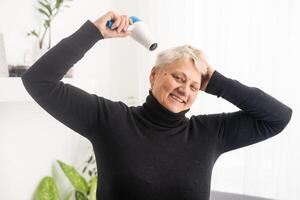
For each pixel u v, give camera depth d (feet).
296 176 6.40
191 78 3.12
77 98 2.90
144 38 3.11
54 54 2.73
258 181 6.67
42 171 6.27
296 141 6.36
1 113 5.45
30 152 6.00
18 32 5.44
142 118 3.14
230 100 3.33
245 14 6.61
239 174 6.94
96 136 3.05
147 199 2.96
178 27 7.23
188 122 3.35
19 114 5.75
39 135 6.16
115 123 3.05
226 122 3.41
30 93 2.76
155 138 3.08
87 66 7.18
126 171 2.96
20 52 5.47
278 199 6.52
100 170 3.10
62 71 2.76
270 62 6.47
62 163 6.40
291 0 6.19
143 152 3.02
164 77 3.14
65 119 2.91
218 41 6.85
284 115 3.34
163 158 3.05
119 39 8.05
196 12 7.10
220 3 6.78
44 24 5.74
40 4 5.81
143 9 7.57
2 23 5.18
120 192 2.97
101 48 7.59
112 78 8.05
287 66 6.33
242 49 6.68
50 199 6.04
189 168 3.10
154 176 2.99
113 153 3.00
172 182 3.03
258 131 3.41
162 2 7.35
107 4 7.78
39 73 2.69
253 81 6.58
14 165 5.72
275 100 3.34
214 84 3.31
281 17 6.31
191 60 3.16
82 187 6.51
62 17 6.35
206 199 3.18
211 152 3.25
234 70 6.77
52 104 2.78
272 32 6.41
